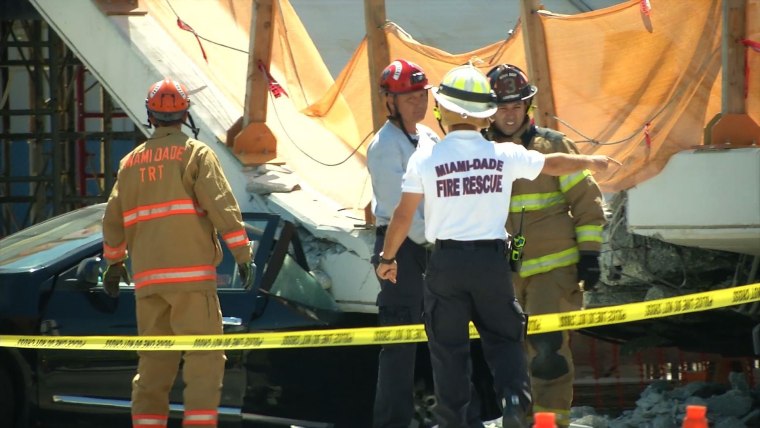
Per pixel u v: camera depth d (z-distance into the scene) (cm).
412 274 2378
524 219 2358
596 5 5706
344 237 3031
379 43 3077
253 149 3319
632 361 3244
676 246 3039
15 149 6209
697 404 2692
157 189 2283
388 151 2402
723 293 2156
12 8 5016
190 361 2266
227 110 3500
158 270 2269
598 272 2323
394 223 2066
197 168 2278
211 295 2302
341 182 3375
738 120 2697
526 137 2330
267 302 2583
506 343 2062
